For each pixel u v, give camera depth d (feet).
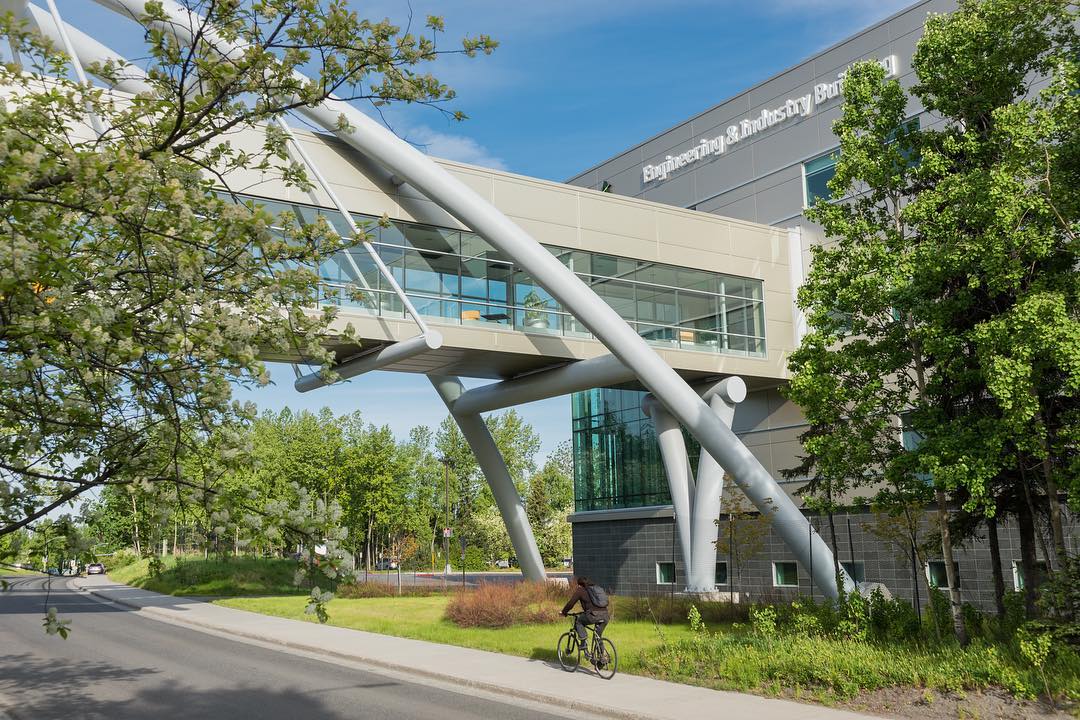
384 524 170.91
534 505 287.48
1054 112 39.27
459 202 74.69
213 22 21.02
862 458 46.42
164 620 80.69
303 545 18.40
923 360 49.55
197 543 19.24
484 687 41.93
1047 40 45.70
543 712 35.96
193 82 21.81
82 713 35.53
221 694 40.22
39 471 19.66
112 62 21.48
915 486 46.16
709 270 96.68
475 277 82.74
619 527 108.47
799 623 48.21
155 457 19.16
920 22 90.33
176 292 18.53
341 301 73.41
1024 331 36.99
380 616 78.69
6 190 16.30
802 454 95.86
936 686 35.35
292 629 68.54
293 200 73.82
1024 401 37.35
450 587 118.42
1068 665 35.60
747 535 74.28
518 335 83.10
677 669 43.11
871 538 78.84
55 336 17.07
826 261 49.62
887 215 51.08
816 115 100.22
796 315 101.04
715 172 112.27
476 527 248.93
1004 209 38.19
